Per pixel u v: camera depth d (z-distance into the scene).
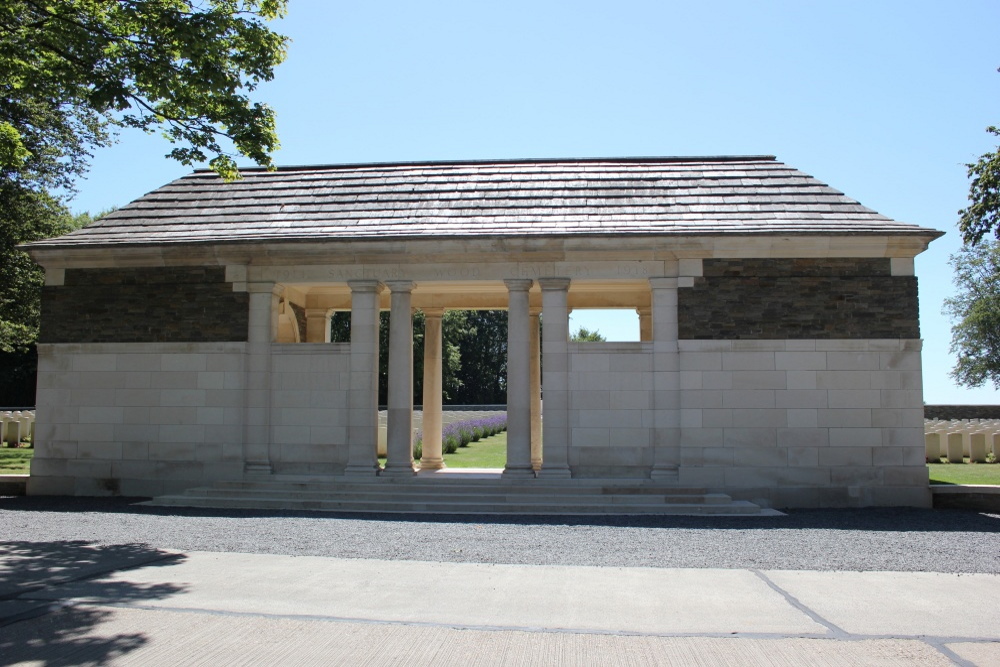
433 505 17.95
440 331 24.33
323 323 25.20
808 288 19.39
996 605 9.27
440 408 23.91
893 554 12.61
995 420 42.66
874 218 20.09
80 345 21.02
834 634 8.00
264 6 16.52
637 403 19.67
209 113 16.23
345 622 8.33
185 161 16.94
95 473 20.70
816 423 19.14
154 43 15.75
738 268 19.55
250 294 20.62
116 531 14.56
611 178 22.47
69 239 21.09
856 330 19.25
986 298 67.94
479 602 9.22
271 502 18.41
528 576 10.72
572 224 20.36
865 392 19.16
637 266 19.81
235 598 9.31
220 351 20.53
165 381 20.69
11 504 19.00
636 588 10.02
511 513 17.59
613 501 18.09
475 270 20.14
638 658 7.26
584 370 19.86
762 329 19.36
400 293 20.38
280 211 22.00
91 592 9.54
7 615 8.50
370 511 17.91
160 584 10.02
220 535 14.14
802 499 18.98
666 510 17.75
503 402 95.56
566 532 14.80
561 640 7.78
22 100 28.33
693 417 19.34
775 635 7.97
